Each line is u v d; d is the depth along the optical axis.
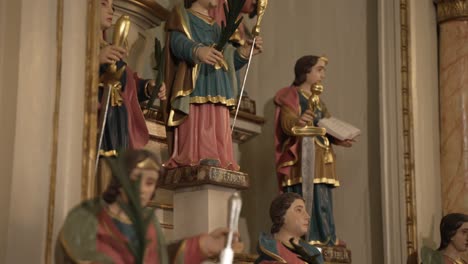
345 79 8.59
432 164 8.30
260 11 7.11
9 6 5.47
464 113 8.45
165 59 6.84
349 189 8.35
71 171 5.18
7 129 5.26
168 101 6.77
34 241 5.02
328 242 7.37
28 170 5.14
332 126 7.50
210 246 4.19
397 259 7.88
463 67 8.53
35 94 5.25
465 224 7.55
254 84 8.92
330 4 8.81
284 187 7.51
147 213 4.10
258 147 8.71
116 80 6.07
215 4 7.03
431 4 8.71
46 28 5.35
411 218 7.90
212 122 6.74
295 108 7.54
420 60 8.38
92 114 5.30
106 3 6.14
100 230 3.87
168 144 6.82
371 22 8.57
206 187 6.61
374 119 8.36
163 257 4.07
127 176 3.88
